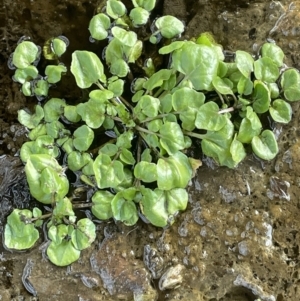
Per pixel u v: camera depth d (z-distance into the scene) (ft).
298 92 0.88
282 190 0.87
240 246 0.86
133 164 0.89
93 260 0.87
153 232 0.88
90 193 0.90
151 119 0.87
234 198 0.88
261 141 0.87
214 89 0.89
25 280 0.87
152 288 0.86
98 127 0.90
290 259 0.85
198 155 0.91
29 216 0.87
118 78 0.94
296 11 0.93
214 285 0.85
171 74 0.90
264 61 0.87
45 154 0.88
